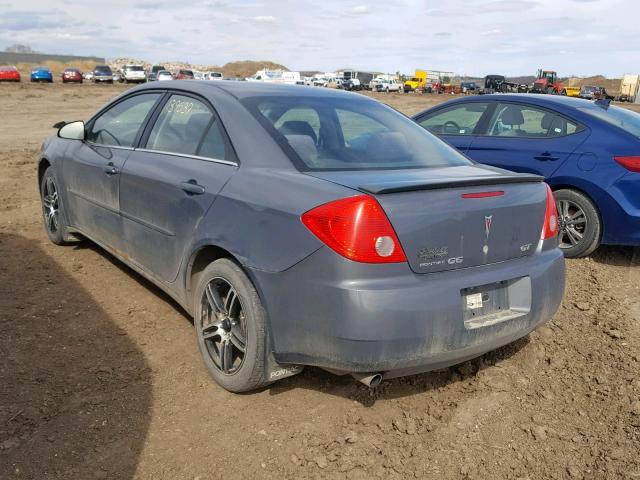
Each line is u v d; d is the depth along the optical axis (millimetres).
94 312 4094
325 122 3531
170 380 3299
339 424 2986
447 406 3195
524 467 2727
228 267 3059
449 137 6723
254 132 3289
